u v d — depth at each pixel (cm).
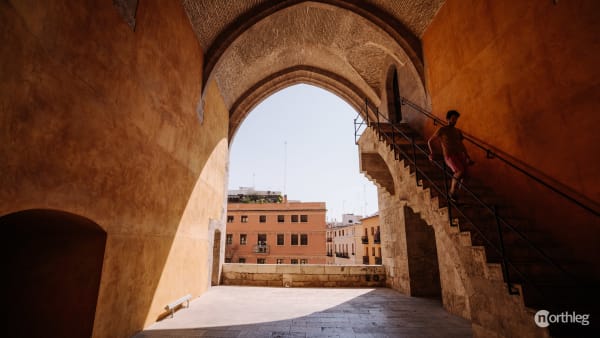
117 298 397
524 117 444
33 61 263
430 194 480
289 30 1008
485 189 503
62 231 372
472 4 581
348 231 5003
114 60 386
